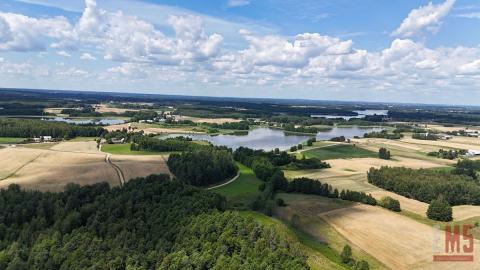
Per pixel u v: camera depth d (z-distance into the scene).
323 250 93.75
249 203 131.25
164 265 74.81
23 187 136.88
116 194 104.44
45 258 79.94
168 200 100.69
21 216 95.50
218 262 73.06
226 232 81.50
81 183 144.12
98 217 92.50
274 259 72.38
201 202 97.38
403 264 87.19
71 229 90.88
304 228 109.00
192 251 78.62
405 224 112.88
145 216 93.25
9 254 81.06
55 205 98.88
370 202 132.88
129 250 80.25
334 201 135.38
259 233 82.38
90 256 79.75
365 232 105.81
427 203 142.75
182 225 87.50
